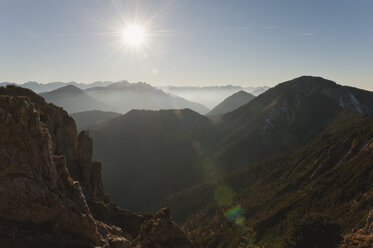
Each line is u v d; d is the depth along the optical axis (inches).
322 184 4114.2
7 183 924.0
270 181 7170.3
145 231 1470.2
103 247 1118.4
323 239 1798.7
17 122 1018.1
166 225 1453.0
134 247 1371.8
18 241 853.2
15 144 1003.3
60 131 2220.7
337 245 1681.8
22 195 934.4
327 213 3228.3
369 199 2721.5
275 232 3592.5
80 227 1074.7
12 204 907.4
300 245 1854.1
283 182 6284.5
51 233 964.0
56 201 1023.6
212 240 4776.1
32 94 2279.8
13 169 959.0
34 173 1018.7
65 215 1031.0
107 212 2107.5
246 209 5767.7
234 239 4151.1
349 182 3567.9
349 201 3181.6
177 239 1451.8
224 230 5142.7
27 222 928.9
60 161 1243.2
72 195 1181.7
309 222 1904.5
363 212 2532.0
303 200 4042.8
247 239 3897.6
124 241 1321.4
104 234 1384.1
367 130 5270.7
